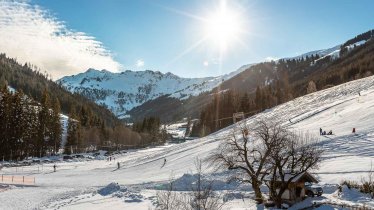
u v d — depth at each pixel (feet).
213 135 342.03
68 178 237.86
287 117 318.04
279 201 104.53
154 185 170.09
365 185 108.99
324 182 127.54
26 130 385.09
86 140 495.82
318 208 93.50
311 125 255.09
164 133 623.36
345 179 125.70
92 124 559.79
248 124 342.64
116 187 162.71
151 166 254.47
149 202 132.77
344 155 167.02
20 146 379.55
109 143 530.27
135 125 648.38
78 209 128.67
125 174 241.96
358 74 602.03
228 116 483.51
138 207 125.49
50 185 201.77
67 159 393.70
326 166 149.69
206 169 189.67
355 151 171.53
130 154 416.46
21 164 337.31
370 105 255.50
